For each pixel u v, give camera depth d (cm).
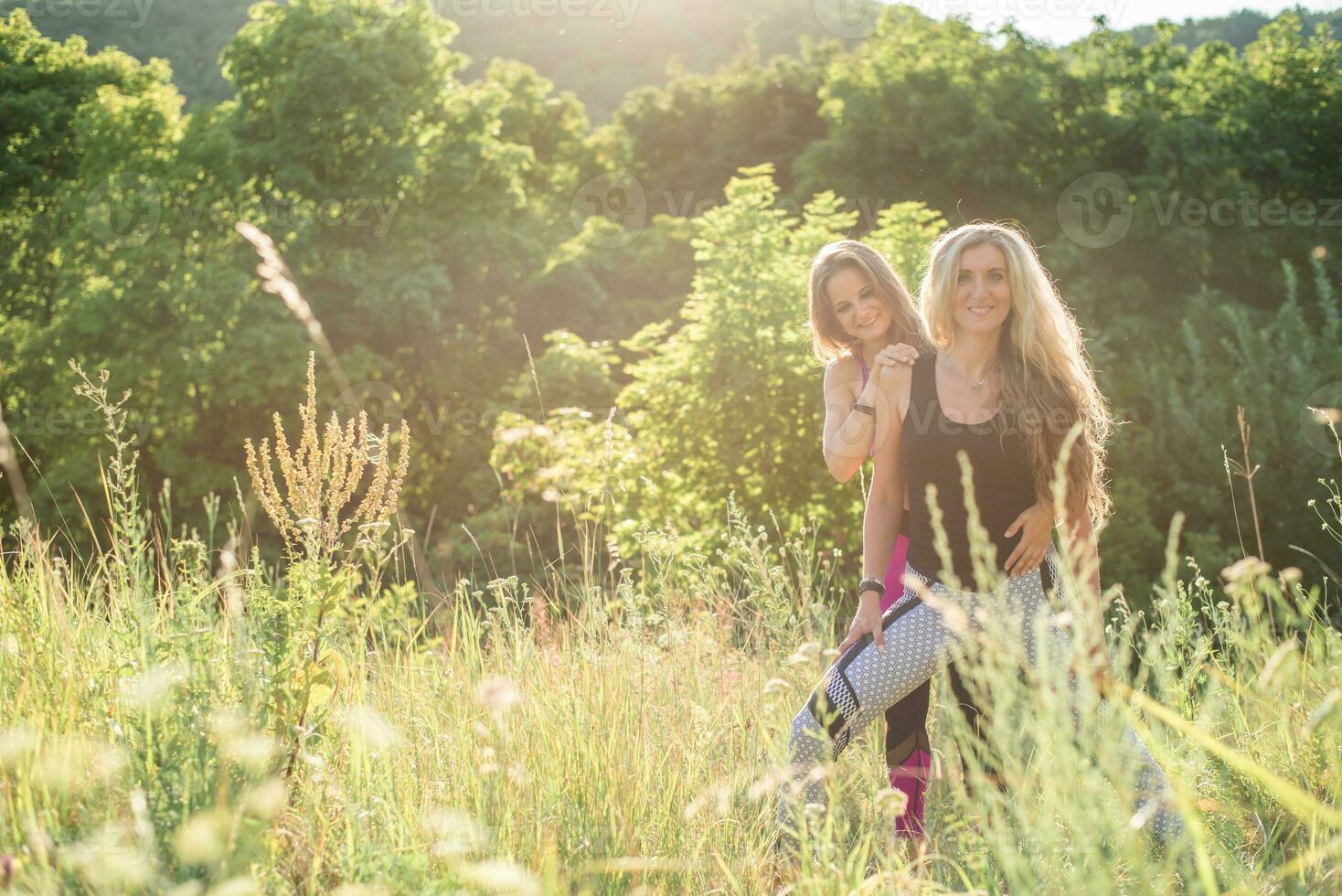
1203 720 150
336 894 155
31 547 248
